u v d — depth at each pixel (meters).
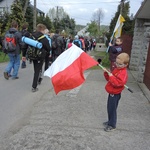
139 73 8.29
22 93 6.44
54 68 4.06
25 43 6.43
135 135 4.04
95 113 4.98
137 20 11.30
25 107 5.32
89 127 4.28
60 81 3.95
